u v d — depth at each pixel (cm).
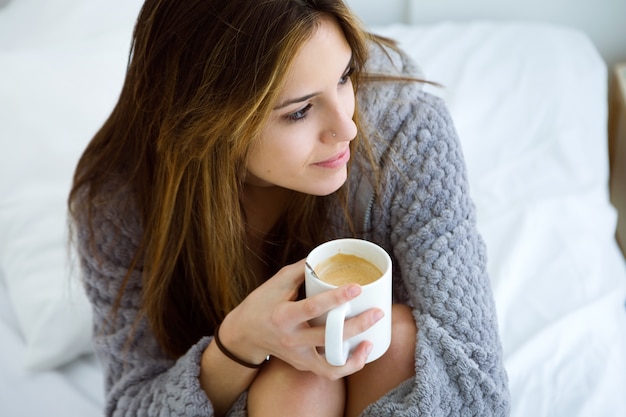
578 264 138
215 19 82
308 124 87
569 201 152
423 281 95
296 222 107
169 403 94
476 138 173
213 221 98
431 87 190
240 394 97
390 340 85
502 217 149
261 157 90
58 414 121
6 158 154
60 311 130
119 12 193
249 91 81
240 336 88
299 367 85
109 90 166
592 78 192
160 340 109
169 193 97
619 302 134
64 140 157
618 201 211
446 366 90
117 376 107
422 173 99
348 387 96
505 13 238
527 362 119
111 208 107
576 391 114
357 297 75
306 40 80
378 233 105
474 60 201
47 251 142
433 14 241
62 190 151
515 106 182
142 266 108
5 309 144
